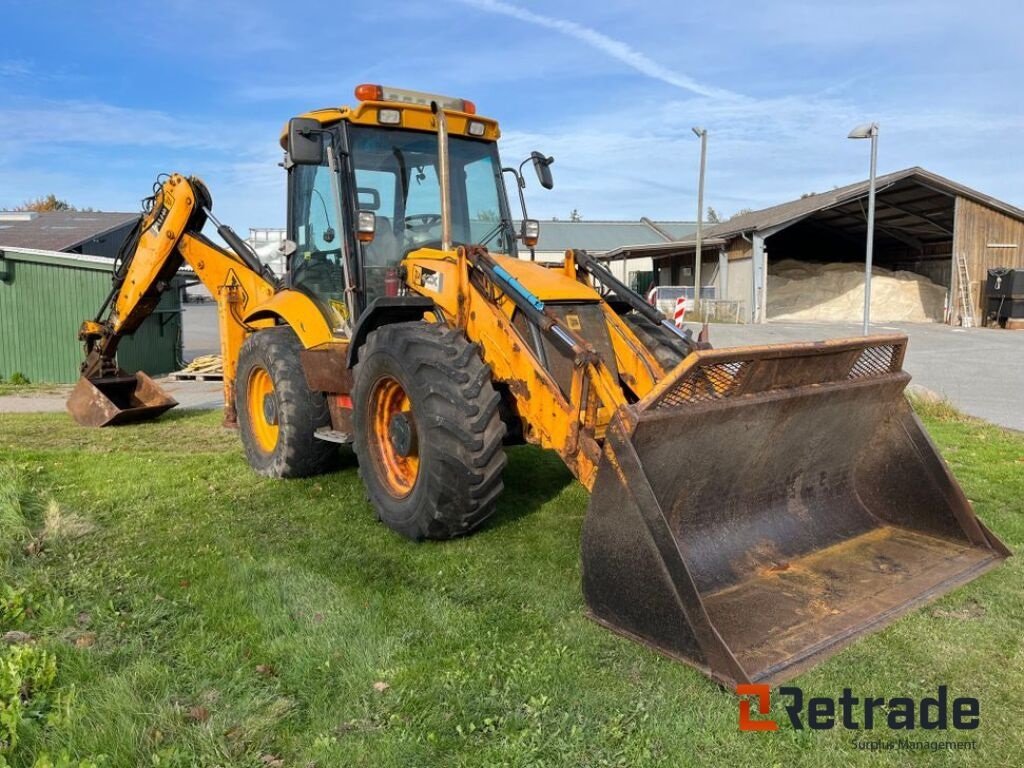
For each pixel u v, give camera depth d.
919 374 14.03
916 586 3.91
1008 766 2.76
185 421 9.44
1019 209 26.47
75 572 4.20
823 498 4.58
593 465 3.97
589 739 2.83
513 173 6.14
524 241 6.05
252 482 6.21
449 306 4.82
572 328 4.68
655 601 3.31
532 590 4.07
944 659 3.42
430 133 5.79
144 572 4.25
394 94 5.58
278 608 3.81
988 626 3.70
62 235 21.70
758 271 27.48
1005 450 7.45
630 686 3.17
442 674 3.23
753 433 3.93
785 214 28.44
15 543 4.57
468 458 4.40
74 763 2.57
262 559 4.47
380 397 5.03
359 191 5.52
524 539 4.84
